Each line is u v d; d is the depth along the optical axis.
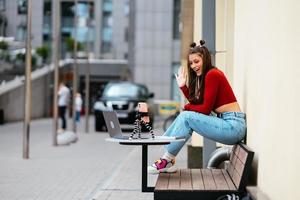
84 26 83.56
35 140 26.64
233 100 8.31
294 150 5.52
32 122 47.50
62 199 10.98
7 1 32.06
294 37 5.63
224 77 8.30
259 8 7.82
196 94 8.49
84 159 18.20
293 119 5.59
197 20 19.22
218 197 6.91
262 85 7.43
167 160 8.23
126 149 22.02
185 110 8.35
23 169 15.52
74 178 13.81
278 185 6.26
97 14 87.00
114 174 14.24
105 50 85.94
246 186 7.04
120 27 86.31
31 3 19.22
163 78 62.88
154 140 7.53
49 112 59.66
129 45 68.75
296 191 5.40
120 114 33.16
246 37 9.19
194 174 8.17
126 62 74.31
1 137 28.61
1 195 11.41
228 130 8.04
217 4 14.30
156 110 50.38
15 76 47.34
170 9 62.50
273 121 6.62
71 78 60.78
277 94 6.42
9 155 19.45
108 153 20.31
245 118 8.88
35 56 57.44
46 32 69.75
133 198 10.70
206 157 10.49
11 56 45.59
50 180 13.48
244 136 8.31
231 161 8.21
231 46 13.04
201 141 17.92
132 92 34.78
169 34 62.69
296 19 5.56
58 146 23.28
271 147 6.71
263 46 7.43
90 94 73.19
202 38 10.57
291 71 5.73
